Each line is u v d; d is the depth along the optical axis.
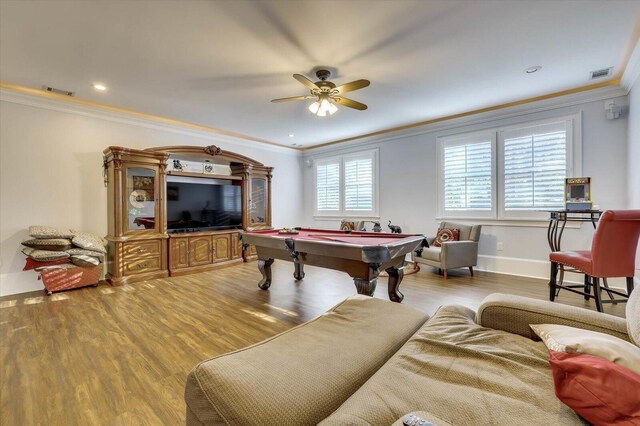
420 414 0.74
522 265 4.37
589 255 2.92
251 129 5.62
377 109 4.52
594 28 2.51
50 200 3.97
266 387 0.89
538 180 4.20
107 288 3.94
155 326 2.71
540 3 2.20
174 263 4.67
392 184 5.81
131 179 4.30
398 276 3.17
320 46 2.74
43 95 3.84
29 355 2.18
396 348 1.25
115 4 2.15
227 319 2.87
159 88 3.63
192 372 0.96
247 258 5.73
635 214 2.50
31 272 3.81
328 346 1.16
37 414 1.58
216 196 5.50
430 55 2.92
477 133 4.71
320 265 3.11
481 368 1.06
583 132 3.88
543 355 1.17
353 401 0.87
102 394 1.75
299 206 7.44
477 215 4.75
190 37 2.57
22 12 2.21
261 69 3.16
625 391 0.76
